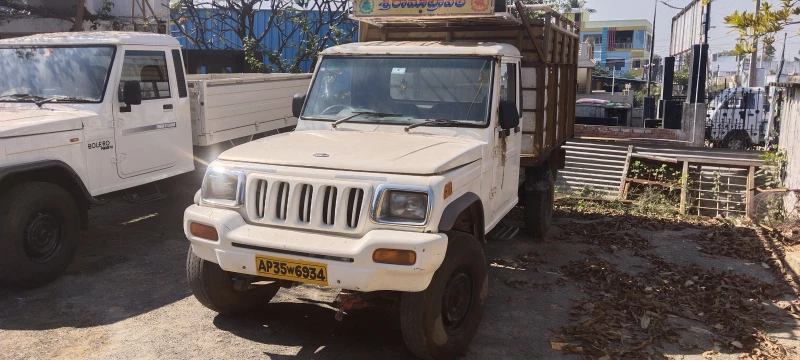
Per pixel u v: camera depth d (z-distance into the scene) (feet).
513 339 15.52
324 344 14.80
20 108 20.54
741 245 25.84
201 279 14.83
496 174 17.57
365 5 20.53
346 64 18.25
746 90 60.49
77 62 21.33
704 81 52.44
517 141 20.15
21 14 43.06
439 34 22.71
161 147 23.11
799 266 22.12
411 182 12.68
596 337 15.48
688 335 16.10
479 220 15.44
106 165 20.81
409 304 12.98
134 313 16.33
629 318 17.07
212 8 57.88
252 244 12.89
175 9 56.54
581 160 41.98
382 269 12.21
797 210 28.99
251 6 55.36
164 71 23.25
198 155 25.52
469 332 14.42
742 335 16.07
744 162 36.58
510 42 21.86
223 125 25.81
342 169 13.09
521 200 24.62
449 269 13.30
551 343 15.19
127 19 45.85
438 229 12.64
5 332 15.02
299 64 57.31
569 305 18.01
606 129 52.24
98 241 22.67
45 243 18.26
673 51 92.12
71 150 19.47
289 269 12.84
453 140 16.06
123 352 14.08
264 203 13.44
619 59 183.52
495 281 19.98
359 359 14.12
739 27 14.10
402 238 12.17
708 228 29.14
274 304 17.11
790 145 33.50
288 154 13.94
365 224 12.73
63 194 18.66
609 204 35.09
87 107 20.53
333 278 12.52
